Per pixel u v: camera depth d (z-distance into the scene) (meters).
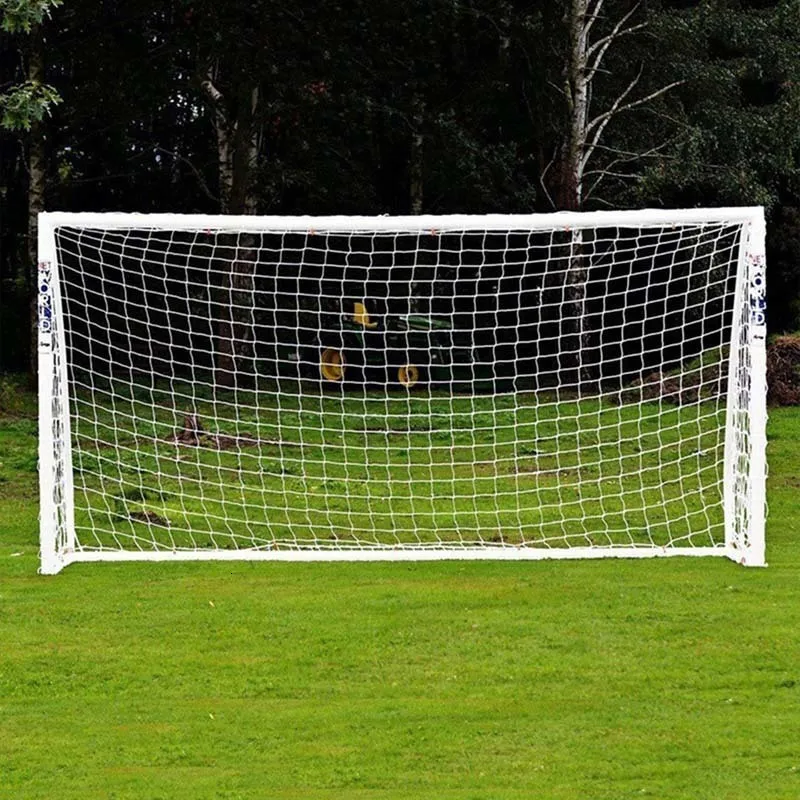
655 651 10.64
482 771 8.41
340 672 10.28
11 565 13.81
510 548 14.55
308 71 30.28
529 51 33.75
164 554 14.09
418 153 33.91
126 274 31.75
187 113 35.28
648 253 32.28
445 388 31.31
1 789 8.23
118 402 27.00
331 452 21.58
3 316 31.39
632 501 17.55
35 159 29.72
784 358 27.28
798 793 8.02
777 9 33.50
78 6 29.53
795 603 11.94
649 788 8.12
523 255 33.03
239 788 8.22
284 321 32.34
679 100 33.84
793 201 37.31
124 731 9.16
